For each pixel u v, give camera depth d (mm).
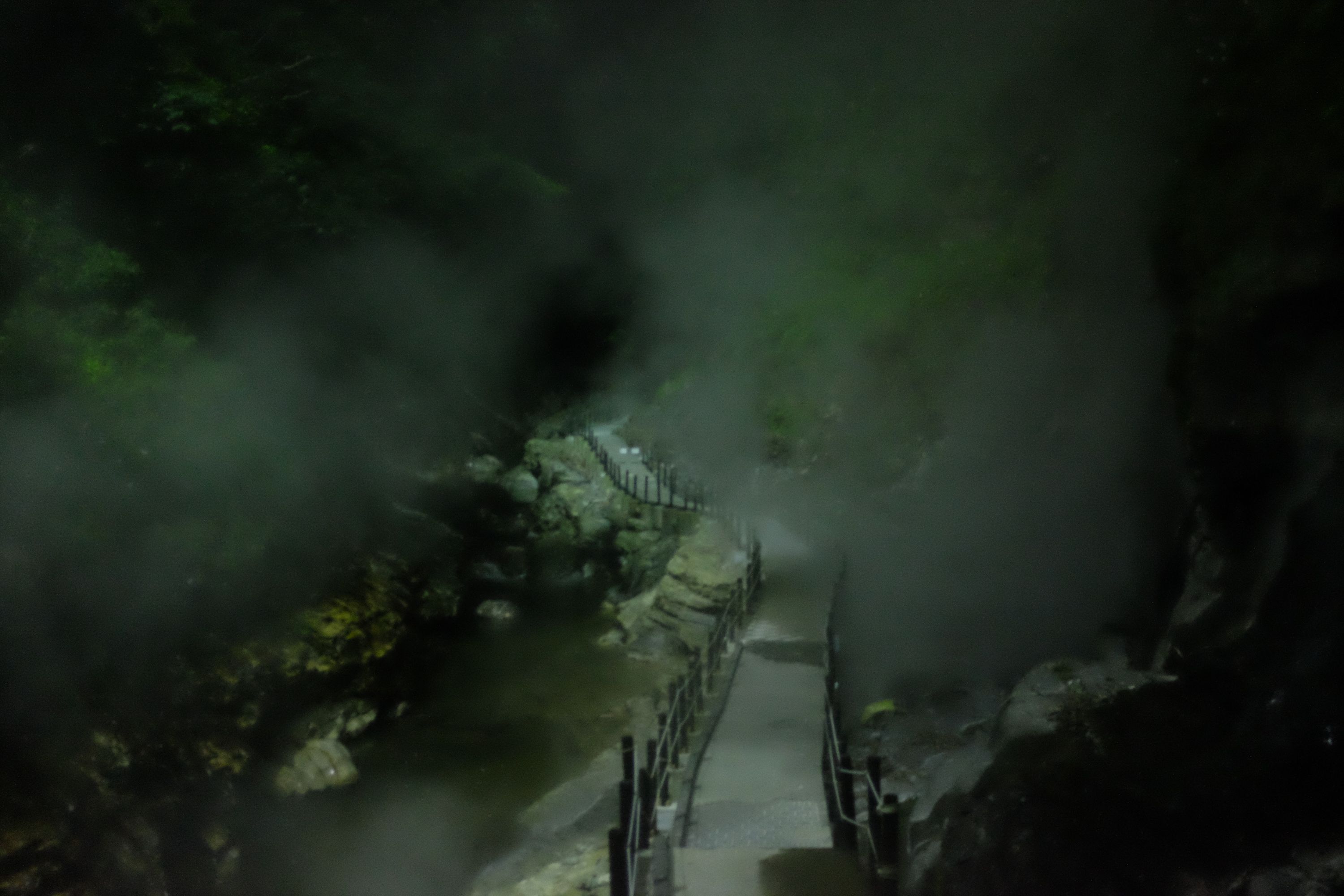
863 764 12602
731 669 16531
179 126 19891
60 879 12773
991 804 7039
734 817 10570
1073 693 8539
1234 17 8984
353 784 18016
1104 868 6109
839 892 7914
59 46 18656
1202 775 6336
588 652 25484
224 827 15750
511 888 13586
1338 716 5879
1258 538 7621
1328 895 5172
